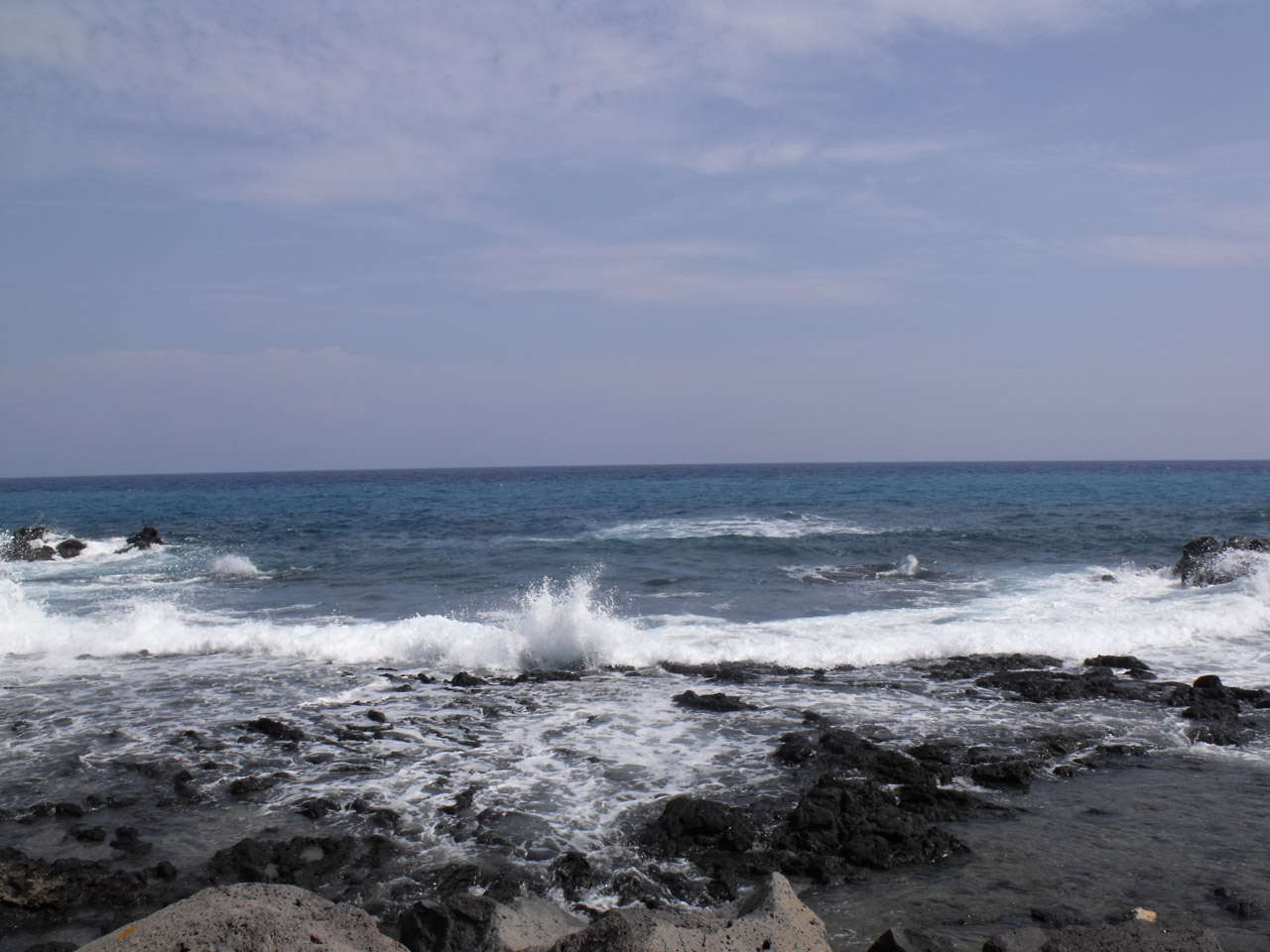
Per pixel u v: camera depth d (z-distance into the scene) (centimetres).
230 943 470
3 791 853
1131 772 917
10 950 581
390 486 9019
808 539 3014
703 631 1562
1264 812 804
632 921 491
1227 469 13812
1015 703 1155
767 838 741
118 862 709
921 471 13062
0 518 4612
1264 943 578
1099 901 639
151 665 1372
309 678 1295
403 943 552
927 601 1911
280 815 797
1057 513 4038
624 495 6225
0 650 1451
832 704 1149
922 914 625
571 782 871
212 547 3095
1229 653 1452
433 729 1042
